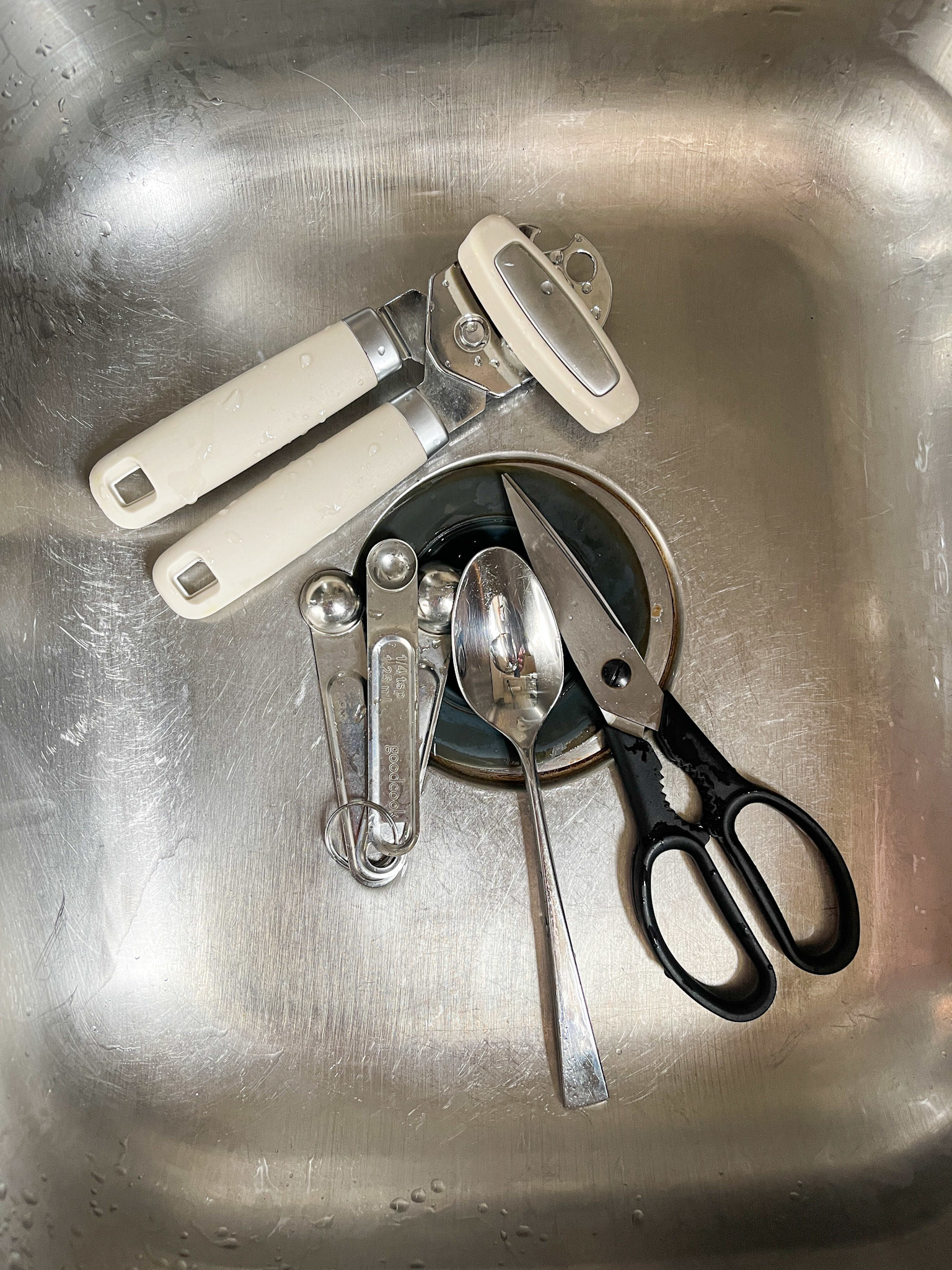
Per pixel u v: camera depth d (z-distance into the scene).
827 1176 0.47
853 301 0.54
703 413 0.52
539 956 0.47
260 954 0.47
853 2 0.48
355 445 0.44
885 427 0.53
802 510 0.52
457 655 0.46
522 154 0.52
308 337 0.49
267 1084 0.46
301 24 0.47
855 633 0.52
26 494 0.47
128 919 0.47
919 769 0.52
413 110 0.51
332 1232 0.44
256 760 0.47
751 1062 0.48
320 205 0.51
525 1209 0.45
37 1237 0.42
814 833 0.47
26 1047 0.44
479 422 0.50
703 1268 0.44
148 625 0.47
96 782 0.47
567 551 0.47
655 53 0.50
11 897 0.45
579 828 0.48
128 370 0.49
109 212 0.49
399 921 0.47
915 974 0.50
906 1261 0.45
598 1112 0.47
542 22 0.49
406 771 0.45
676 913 0.49
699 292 0.52
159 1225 0.44
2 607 0.46
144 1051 0.46
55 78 0.46
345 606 0.46
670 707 0.46
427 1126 0.46
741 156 0.53
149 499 0.43
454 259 0.51
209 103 0.49
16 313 0.47
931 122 0.51
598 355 0.44
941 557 0.53
